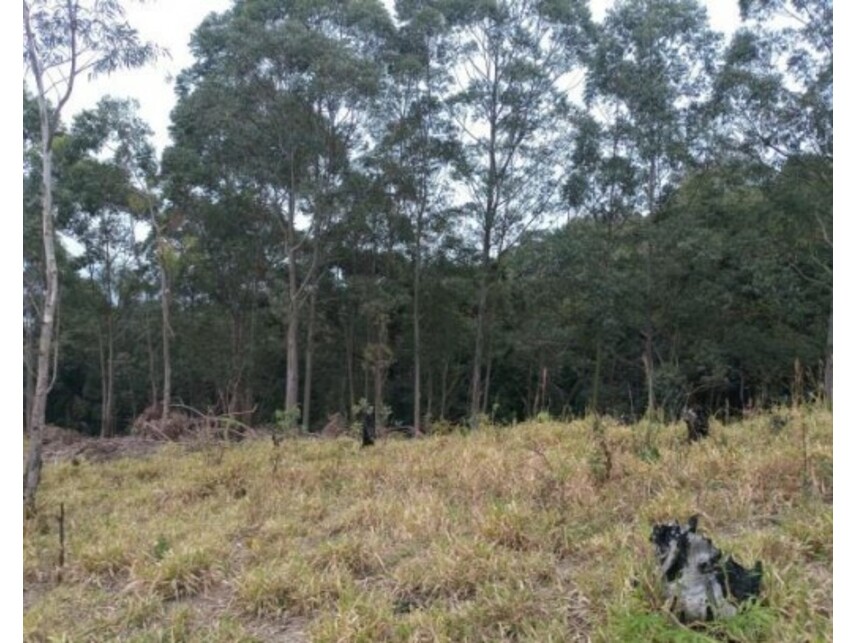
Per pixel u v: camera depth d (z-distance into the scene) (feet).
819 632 8.36
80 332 81.97
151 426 44.06
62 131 47.06
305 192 59.93
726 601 9.04
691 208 61.77
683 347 64.80
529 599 11.00
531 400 81.92
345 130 62.69
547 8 63.10
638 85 60.59
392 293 69.97
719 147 57.21
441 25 64.39
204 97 58.85
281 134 60.03
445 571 12.30
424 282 73.82
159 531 17.39
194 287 77.51
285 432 35.88
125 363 83.97
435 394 86.89
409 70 63.10
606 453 16.10
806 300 55.57
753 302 59.82
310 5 59.77
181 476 25.30
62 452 37.40
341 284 77.25
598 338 65.41
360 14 61.46
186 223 68.23
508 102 65.41
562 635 9.80
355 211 62.80
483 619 10.73
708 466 15.66
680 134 60.49
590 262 60.08
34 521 19.83
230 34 56.49
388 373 84.74
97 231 73.15
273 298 66.59
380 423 40.86
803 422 15.65
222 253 72.64
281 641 11.48
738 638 8.63
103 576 15.26
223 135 61.26
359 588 12.71
